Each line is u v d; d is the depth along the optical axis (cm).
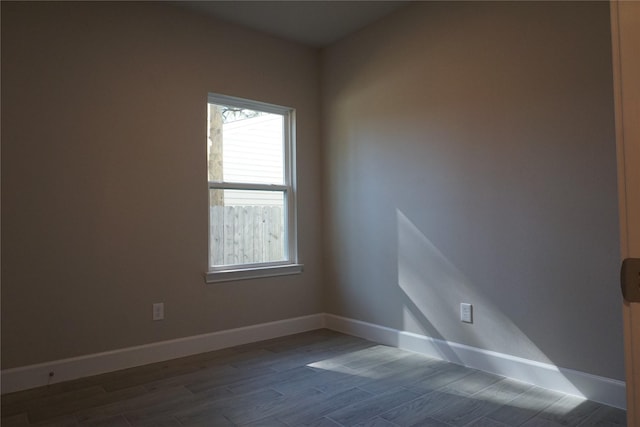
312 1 321
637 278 65
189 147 329
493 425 208
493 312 275
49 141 274
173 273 320
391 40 341
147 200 309
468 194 289
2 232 258
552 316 248
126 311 299
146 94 311
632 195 66
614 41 68
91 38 291
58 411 230
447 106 302
